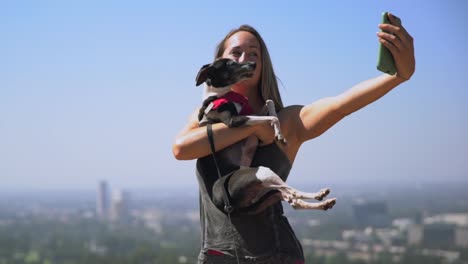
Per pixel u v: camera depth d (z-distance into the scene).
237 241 2.87
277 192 2.80
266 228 2.88
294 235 2.98
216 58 3.20
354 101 2.91
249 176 2.82
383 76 2.88
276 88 3.17
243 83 3.12
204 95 3.07
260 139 3.00
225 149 2.96
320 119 2.98
